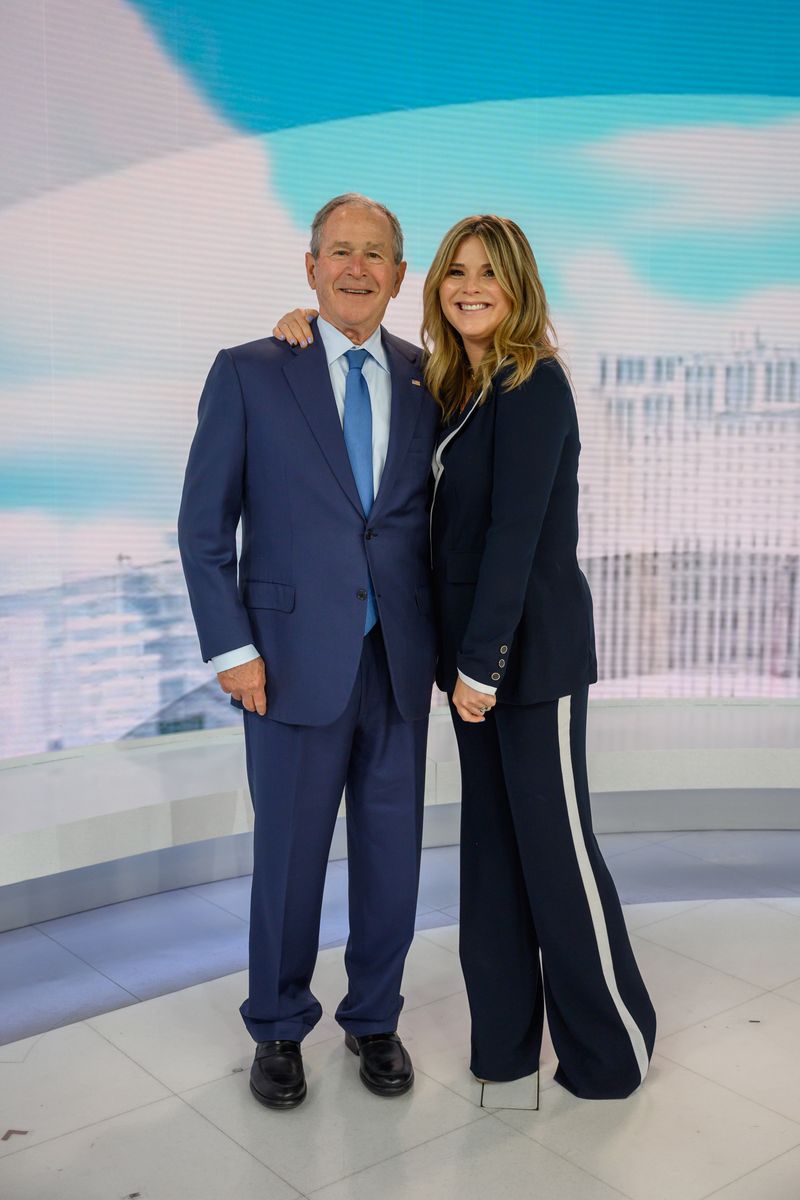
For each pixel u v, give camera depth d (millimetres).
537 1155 1952
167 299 3088
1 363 2840
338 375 2143
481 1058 2176
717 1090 2160
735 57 3471
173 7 3016
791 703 3686
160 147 3037
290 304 3277
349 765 2234
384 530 2088
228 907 3148
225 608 2057
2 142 2789
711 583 3650
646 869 3432
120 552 3090
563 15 3398
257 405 2061
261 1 3133
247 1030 2361
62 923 3033
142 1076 2232
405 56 3307
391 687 2160
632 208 3492
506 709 2045
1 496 2875
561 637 2039
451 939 2902
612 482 3564
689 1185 1862
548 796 2047
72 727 3062
